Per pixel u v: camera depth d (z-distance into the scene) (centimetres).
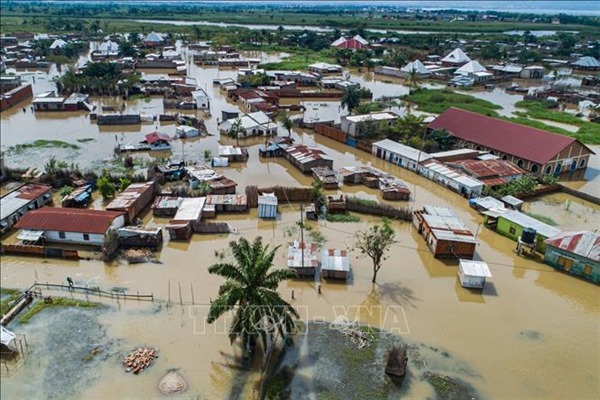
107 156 8812
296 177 8169
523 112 13000
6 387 3722
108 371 3906
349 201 6894
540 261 5812
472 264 5291
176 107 12338
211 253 5741
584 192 7931
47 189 6875
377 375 3944
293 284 5181
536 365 4128
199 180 7438
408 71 17700
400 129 10144
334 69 17888
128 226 6194
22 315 4544
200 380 3841
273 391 3747
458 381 3916
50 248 5500
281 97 14262
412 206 7225
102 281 5131
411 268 5578
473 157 8925
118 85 13512
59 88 13450
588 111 13212
